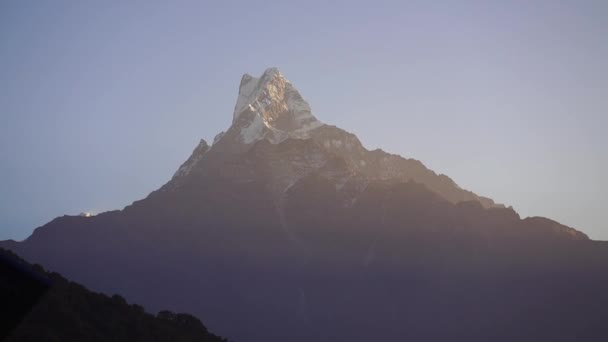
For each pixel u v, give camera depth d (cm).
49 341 9125
